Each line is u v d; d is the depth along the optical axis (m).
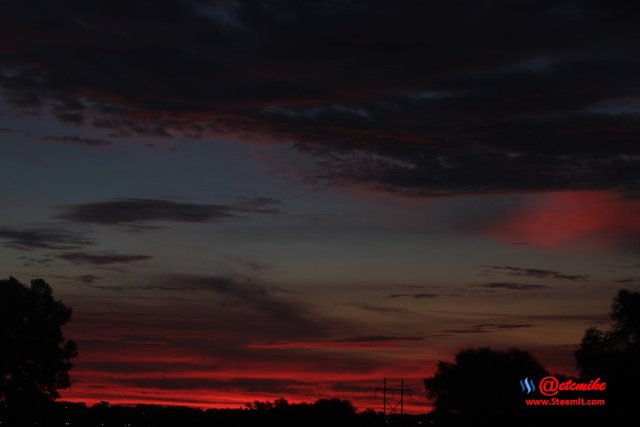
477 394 118.94
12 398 112.44
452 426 116.00
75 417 133.88
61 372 115.62
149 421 142.00
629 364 98.50
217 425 142.25
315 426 138.88
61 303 117.25
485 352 122.62
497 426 109.81
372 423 134.12
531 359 119.69
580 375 102.56
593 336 102.50
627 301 101.06
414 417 122.81
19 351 112.25
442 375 125.00
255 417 144.75
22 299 114.00
